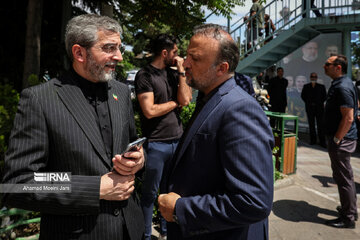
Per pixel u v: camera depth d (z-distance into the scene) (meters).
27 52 3.42
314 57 9.57
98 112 1.41
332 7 7.85
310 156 6.70
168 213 1.24
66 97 1.32
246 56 9.01
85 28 1.29
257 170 1.08
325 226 3.26
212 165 1.22
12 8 4.55
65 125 1.26
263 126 1.15
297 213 3.59
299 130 10.12
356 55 16.14
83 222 1.27
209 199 1.15
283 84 8.28
